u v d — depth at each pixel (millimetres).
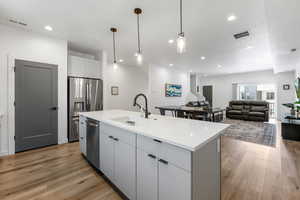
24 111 2852
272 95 7859
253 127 4980
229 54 4535
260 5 2041
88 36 3189
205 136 1177
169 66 6598
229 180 1903
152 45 3795
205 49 4035
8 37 2676
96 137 2119
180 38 1867
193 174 997
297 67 5484
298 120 3828
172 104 7156
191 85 9094
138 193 1395
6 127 2672
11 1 1978
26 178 1949
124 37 3254
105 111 3004
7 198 1574
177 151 1054
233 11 2205
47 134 3135
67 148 3039
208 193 1216
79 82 3584
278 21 2242
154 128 1458
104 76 4141
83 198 1577
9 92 2691
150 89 6039
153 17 2410
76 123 3523
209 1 1971
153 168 1237
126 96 6348
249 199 1551
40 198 1575
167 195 1129
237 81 8242
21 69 2805
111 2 2018
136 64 6207
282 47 3482
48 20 2510
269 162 2408
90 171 2146
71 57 3596
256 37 3186
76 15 2352
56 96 3242
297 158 2555
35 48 2963
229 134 4125
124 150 1562
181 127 1513
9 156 2625
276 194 1627
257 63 5770
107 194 1646
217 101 9023
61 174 2057
